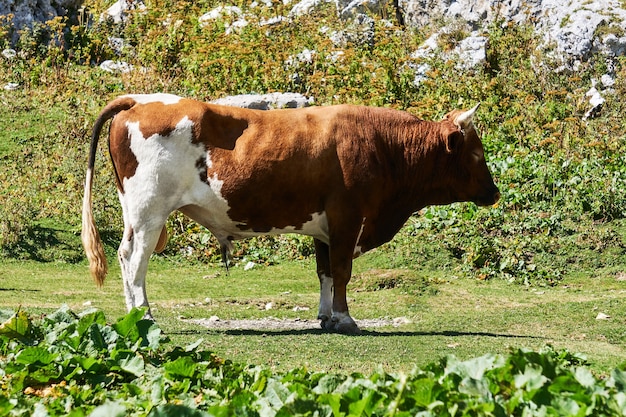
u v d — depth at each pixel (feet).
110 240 59.62
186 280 53.78
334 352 32.32
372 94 80.53
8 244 56.39
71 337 27.27
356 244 38.29
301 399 19.77
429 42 94.02
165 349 29.73
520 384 21.36
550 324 40.86
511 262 54.85
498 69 89.45
